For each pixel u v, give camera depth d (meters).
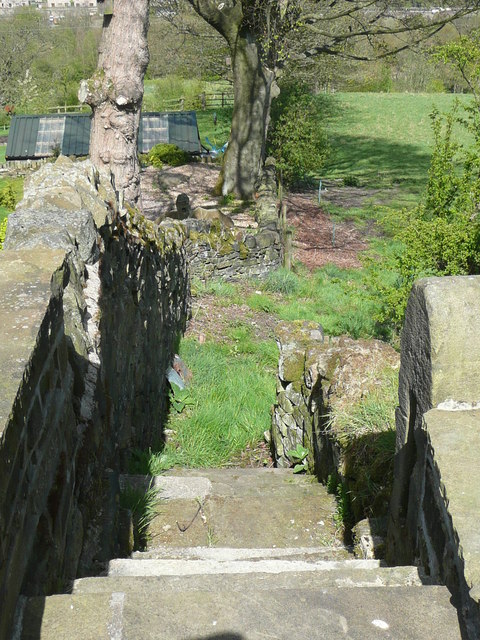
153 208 17.52
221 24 17.36
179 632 1.90
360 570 2.51
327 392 4.77
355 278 13.52
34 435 2.07
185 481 4.95
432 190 8.28
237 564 3.12
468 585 1.72
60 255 2.66
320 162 20.52
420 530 2.60
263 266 12.98
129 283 5.28
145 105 37.03
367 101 35.72
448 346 2.44
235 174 18.34
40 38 44.31
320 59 24.03
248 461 6.70
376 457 3.98
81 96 10.77
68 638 1.86
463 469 2.09
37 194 4.05
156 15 21.70
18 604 1.93
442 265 8.07
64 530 2.64
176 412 7.55
